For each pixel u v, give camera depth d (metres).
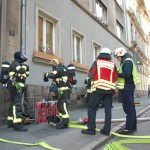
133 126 7.54
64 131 7.45
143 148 6.03
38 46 11.28
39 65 10.67
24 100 9.33
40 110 8.77
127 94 7.27
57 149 5.51
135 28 36.69
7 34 8.99
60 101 7.99
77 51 15.61
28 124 8.55
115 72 6.99
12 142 6.07
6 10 9.03
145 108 14.77
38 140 6.34
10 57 9.03
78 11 15.13
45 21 11.94
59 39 12.58
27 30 10.03
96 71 6.89
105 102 6.91
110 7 22.55
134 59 18.45
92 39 17.16
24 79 7.63
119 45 25.14
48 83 11.17
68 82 8.20
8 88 7.61
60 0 12.95
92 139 6.41
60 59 12.26
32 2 10.52
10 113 7.88
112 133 7.12
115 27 24.09
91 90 6.87
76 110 13.48
